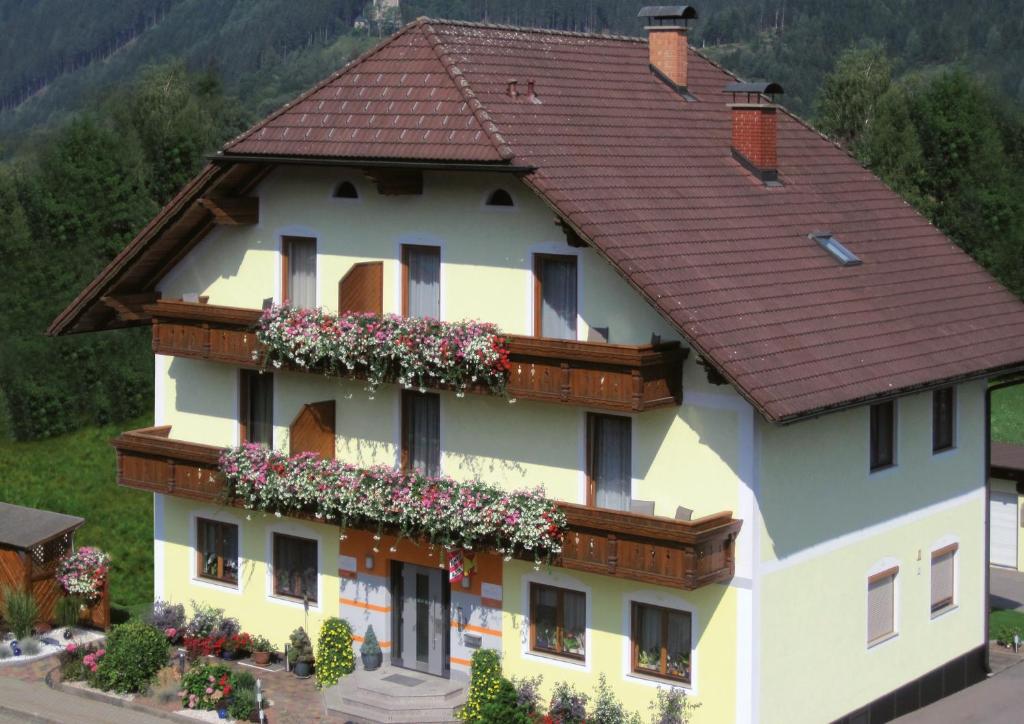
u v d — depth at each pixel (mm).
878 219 35250
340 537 32375
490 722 29234
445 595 31922
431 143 29453
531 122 30234
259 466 32125
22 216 63344
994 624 37312
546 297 29875
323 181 32625
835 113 86688
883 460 31359
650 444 28531
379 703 30703
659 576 26812
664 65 35344
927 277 33906
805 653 29000
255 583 34562
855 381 28172
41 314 60156
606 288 28797
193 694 31297
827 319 29688
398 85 31281
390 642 32688
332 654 32406
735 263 29516
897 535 31625
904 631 31953
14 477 51969
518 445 30312
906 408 31703
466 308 30750
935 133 76938
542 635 30250
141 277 35438
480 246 30438
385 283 31891
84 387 57000
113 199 64625
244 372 34781
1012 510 42812
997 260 74250
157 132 71312
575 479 29562
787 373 27109
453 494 29266
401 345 29562
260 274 33875
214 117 78625
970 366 31250
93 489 50594
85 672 32844
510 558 28625
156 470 34312
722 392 27516
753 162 33531
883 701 31375
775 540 27969
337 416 33188
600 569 27516
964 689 33906
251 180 33500
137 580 43375
